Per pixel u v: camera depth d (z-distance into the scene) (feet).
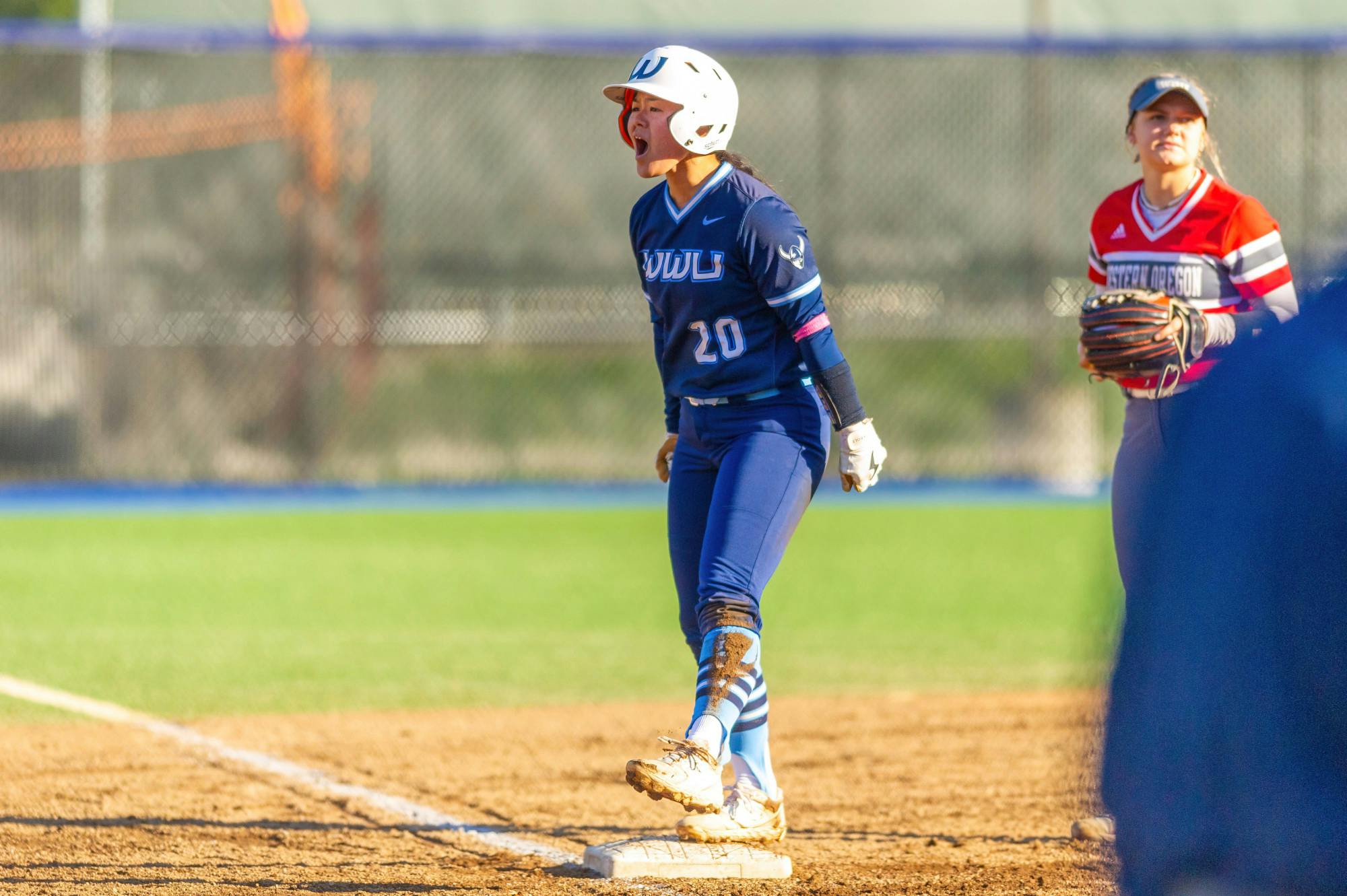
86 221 207.92
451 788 65.16
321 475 206.18
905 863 52.47
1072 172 230.48
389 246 228.22
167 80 226.17
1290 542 14.20
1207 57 218.79
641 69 47.50
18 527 163.02
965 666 98.02
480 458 210.38
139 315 211.20
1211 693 14.53
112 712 81.15
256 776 66.95
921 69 235.40
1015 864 52.24
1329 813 14.29
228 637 106.01
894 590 129.29
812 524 169.68
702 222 48.01
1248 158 218.18
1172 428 15.56
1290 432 14.26
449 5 230.27
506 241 231.30
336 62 229.45
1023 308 232.53
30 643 102.63
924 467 210.59
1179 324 54.44
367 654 100.73
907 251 235.20
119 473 202.39
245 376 211.61
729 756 53.06
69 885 49.62
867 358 229.04
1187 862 14.78
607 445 214.48
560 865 52.34
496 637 107.14
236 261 220.84
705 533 49.85
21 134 207.31
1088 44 198.29
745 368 48.88
